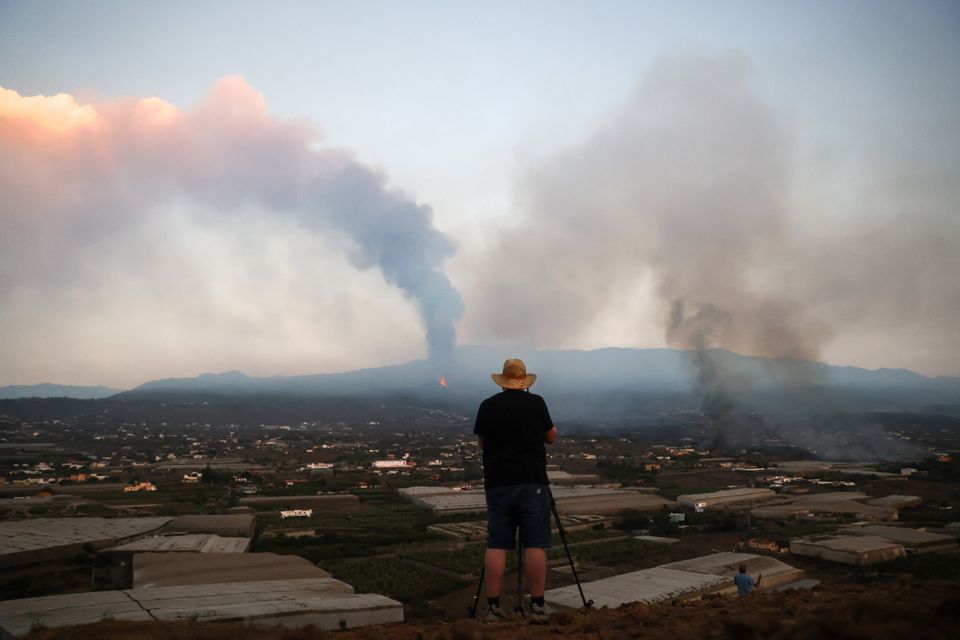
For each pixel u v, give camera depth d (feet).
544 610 29.50
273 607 90.33
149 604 82.99
